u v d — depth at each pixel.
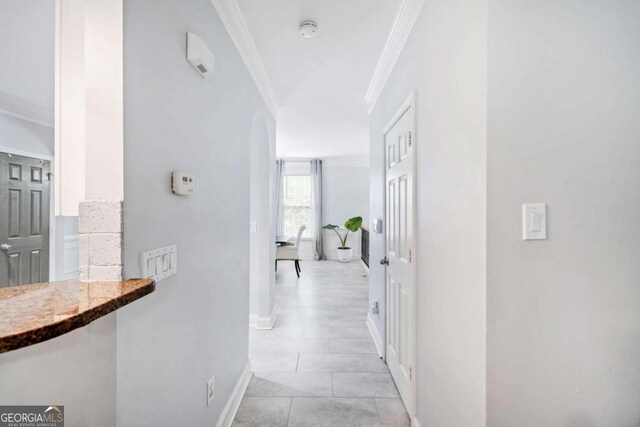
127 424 0.89
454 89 1.20
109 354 0.83
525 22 0.98
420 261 1.64
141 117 0.95
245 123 2.15
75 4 0.93
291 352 2.62
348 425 1.74
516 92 0.98
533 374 1.00
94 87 0.86
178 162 1.18
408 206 1.81
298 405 1.91
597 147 1.01
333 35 2.04
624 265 1.02
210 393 1.50
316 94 3.11
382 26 1.93
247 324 2.21
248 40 2.04
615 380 1.03
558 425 1.01
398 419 1.79
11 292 0.77
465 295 1.12
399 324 2.04
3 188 2.80
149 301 0.99
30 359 0.69
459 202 1.16
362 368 2.36
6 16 1.76
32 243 3.07
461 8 1.13
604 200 1.01
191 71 1.29
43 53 2.12
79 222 0.86
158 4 1.04
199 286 1.37
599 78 1.00
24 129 2.98
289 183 7.86
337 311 3.72
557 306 1.00
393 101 2.21
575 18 1.00
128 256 0.89
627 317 1.03
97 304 0.68
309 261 7.57
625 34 1.01
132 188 0.90
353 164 7.94
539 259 0.99
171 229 1.12
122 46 0.86
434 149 1.42
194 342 1.32
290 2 1.71
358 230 7.84
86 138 0.86
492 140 0.97
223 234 1.69
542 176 0.99
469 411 1.09
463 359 1.14
